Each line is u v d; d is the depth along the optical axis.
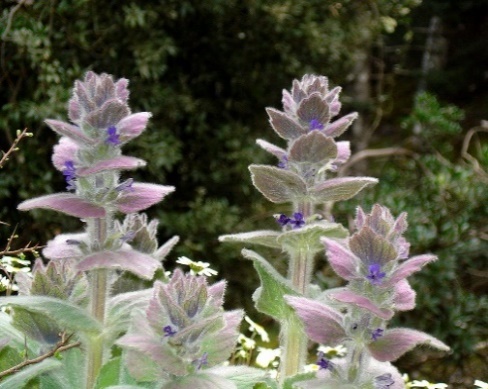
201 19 1.48
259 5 1.47
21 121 1.32
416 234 1.30
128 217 0.68
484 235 1.39
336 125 0.65
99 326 0.60
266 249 1.39
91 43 1.40
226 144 1.51
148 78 1.40
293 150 0.64
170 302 0.56
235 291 1.41
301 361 0.65
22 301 0.60
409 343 0.56
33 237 1.31
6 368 0.63
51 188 1.33
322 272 1.34
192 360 0.57
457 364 1.26
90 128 0.61
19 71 1.32
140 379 0.57
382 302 0.57
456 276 1.35
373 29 1.68
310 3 1.55
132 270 0.60
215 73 1.55
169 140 1.41
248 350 0.81
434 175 1.46
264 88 1.60
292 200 0.66
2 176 1.28
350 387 0.56
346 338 0.57
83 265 0.60
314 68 1.65
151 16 1.36
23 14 1.31
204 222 1.40
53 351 0.60
